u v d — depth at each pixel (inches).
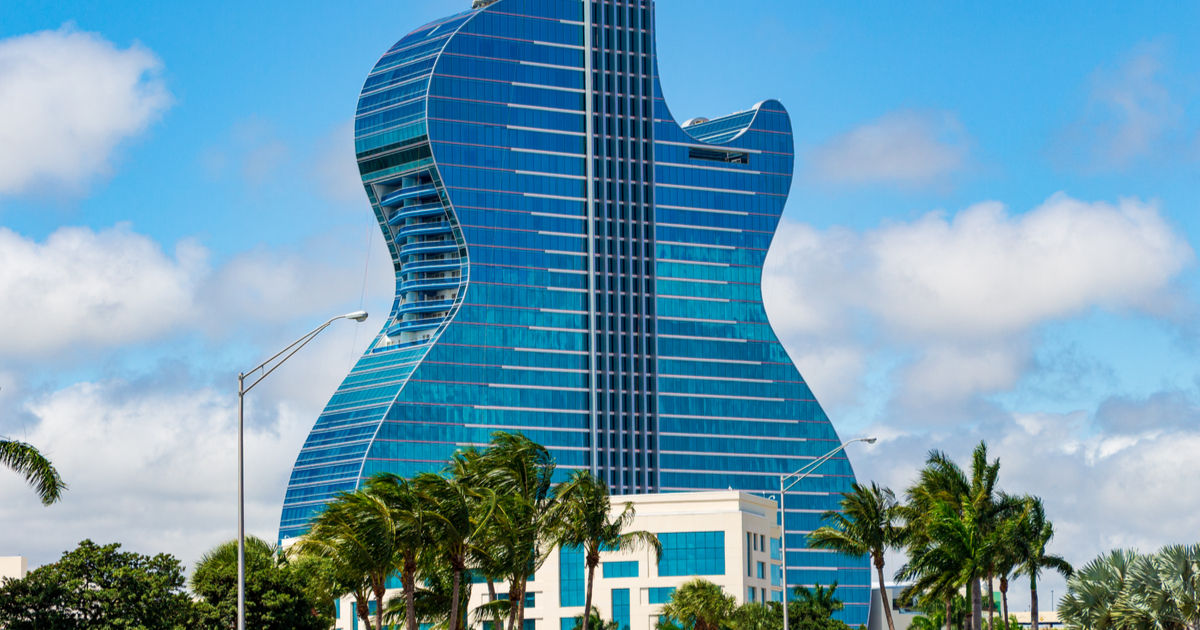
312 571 4037.9
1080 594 3499.0
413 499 3380.9
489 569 3506.4
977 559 3796.8
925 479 4010.8
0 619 3223.4
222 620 3700.8
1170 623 3270.2
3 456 2541.8
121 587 3341.5
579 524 3695.9
